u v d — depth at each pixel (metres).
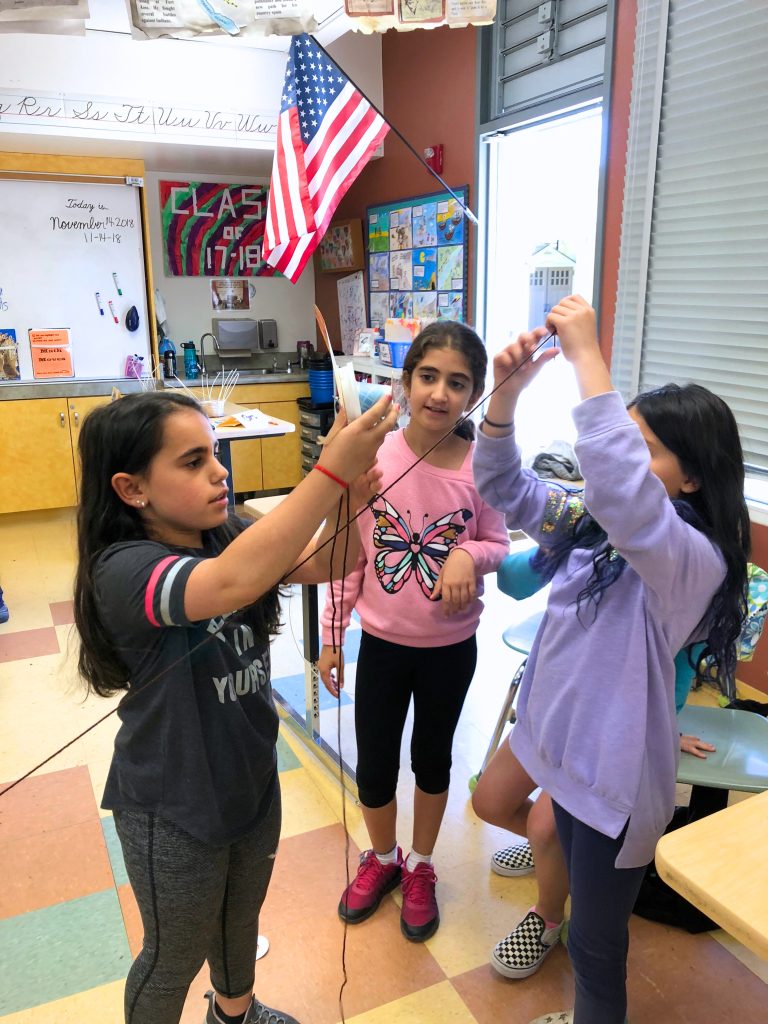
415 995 1.50
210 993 1.33
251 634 1.05
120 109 3.99
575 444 0.99
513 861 1.82
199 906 1.02
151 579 0.85
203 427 0.95
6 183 4.21
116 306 4.58
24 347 4.43
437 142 4.05
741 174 2.49
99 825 1.99
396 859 1.76
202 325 5.40
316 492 0.79
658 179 2.80
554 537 1.27
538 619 2.10
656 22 2.69
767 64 2.35
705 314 2.70
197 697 0.99
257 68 4.22
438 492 1.46
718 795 1.69
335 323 5.48
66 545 4.28
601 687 1.11
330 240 5.26
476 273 3.86
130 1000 1.07
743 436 2.66
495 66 3.62
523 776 1.49
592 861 1.12
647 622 1.08
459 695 1.56
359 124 2.65
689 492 1.12
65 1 1.61
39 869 1.83
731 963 1.58
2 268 4.30
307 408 5.02
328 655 1.59
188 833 0.99
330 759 2.25
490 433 1.28
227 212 5.26
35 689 2.69
